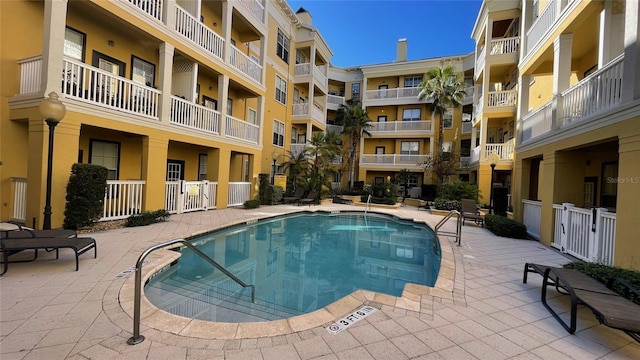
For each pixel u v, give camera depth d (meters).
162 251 5.60
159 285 4.75
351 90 28.06
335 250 8.17
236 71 12.52
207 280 5.19
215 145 11.55
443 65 23.41
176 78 10.80
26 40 7.07
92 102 7.14
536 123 9.12
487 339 2.92
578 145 6.39
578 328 3.21
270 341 2.71
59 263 4.69
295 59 21.02
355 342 2.74
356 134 23.97
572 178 7.41
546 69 9.92
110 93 7.66
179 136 9.78
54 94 5.70
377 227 11.66
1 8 6.69
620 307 2.90
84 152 8.83
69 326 2.83
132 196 8.34
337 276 6.00
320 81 22.23
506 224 8.77
